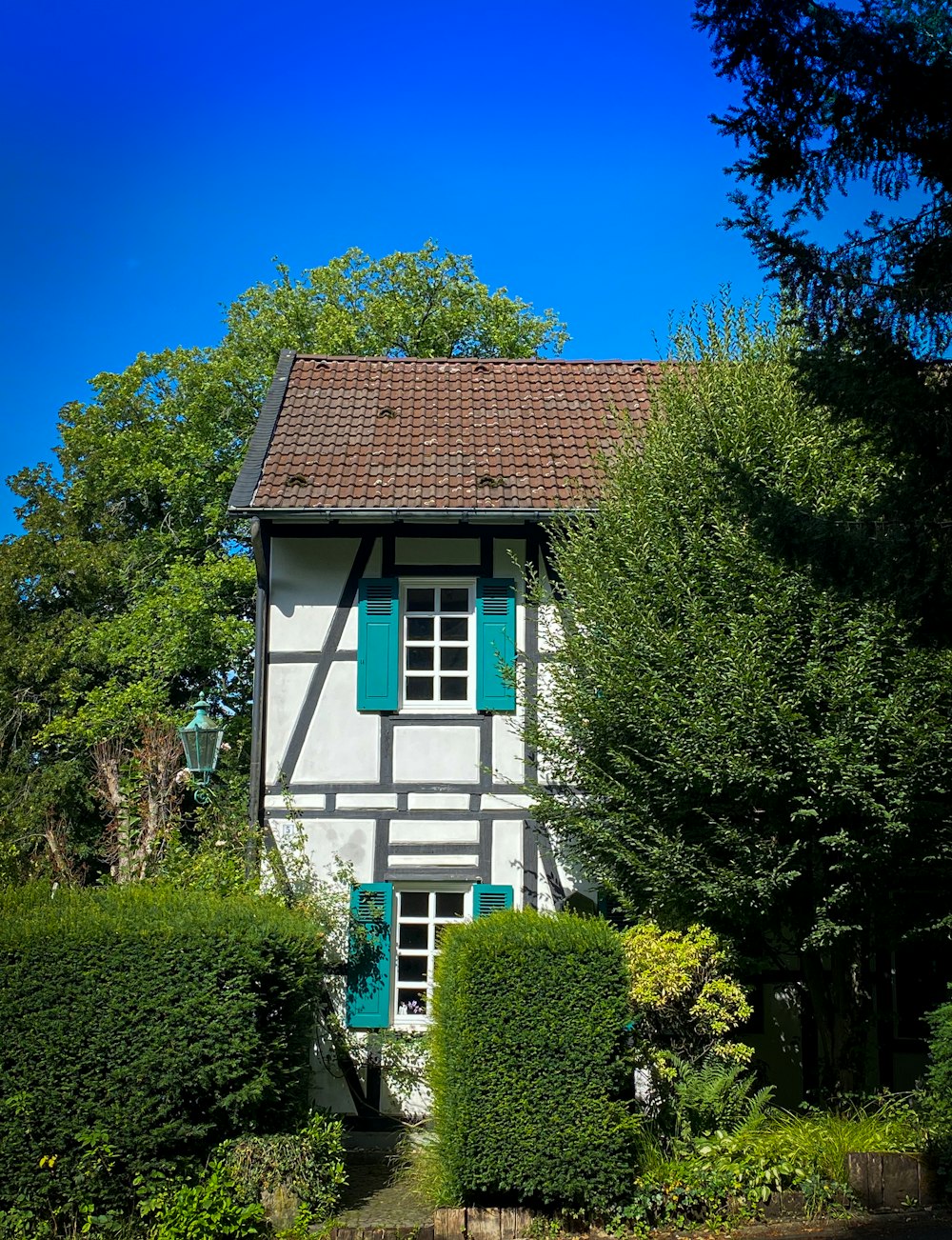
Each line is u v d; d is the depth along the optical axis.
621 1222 8.13
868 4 6.15
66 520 25.17
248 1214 7.94
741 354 10.91
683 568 9.87
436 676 12.55
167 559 24.31
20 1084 7.87
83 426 25.38
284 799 12.12
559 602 11.20
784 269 6.60
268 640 12.41
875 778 8.80
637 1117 8.43
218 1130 8.35
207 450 23.03
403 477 12.59
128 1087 8.00
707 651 9.39
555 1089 8.16
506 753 12.22
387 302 24.36
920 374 6.52
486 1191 8.20
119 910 8.66
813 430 9.61
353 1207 8.74
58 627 24.16
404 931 12.17
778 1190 8.45
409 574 12.52
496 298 25.28
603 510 10.73
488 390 14.65
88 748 22.88
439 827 12.10
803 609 9.23
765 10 6.10
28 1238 7.62
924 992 11.95
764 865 9.31
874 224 6.57
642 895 10.18
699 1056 9.30
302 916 10.08
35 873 13.12
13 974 8.05
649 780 9.81
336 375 14.81
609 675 9.89
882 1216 8.42
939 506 6.61
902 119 6.32
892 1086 11.80
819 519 7.02
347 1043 11.62
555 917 9.14
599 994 8.32
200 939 8.33
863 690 8.77
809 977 10.63
